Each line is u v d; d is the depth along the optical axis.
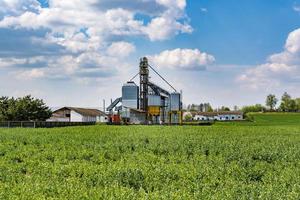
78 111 129.50
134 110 106.31
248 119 162.88
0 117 99.38
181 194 12.93
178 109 114.19
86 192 12.86
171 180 15.89
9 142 34.31
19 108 100.50
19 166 20.16
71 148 29.03
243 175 17.19
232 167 18.53
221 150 27.83
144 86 108.38
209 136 43.53
